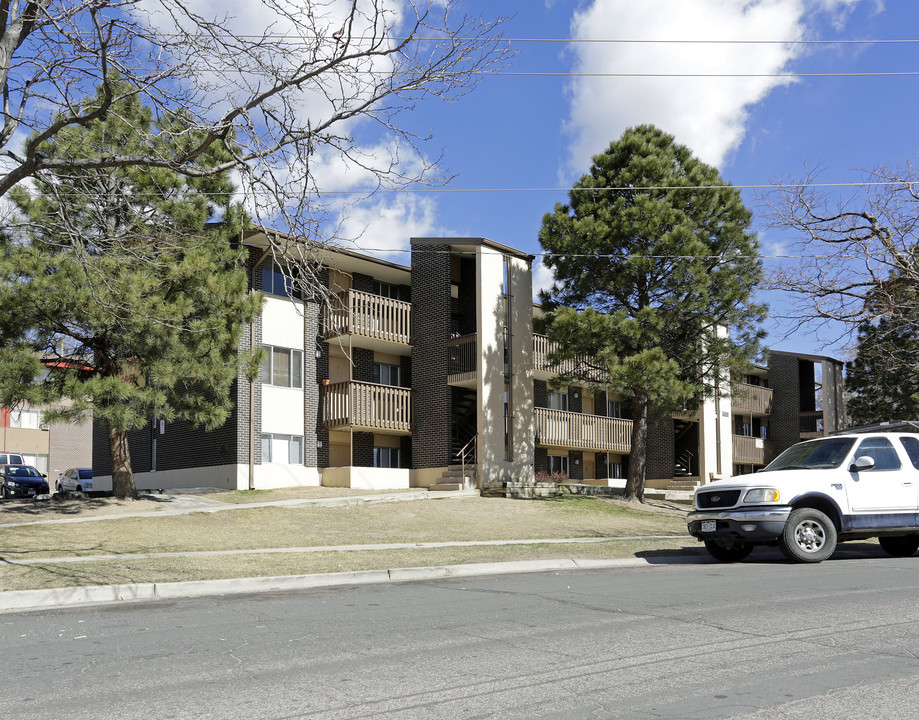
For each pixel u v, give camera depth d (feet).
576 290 91.91
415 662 20.72
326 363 97.25
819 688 17.75
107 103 36.42
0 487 114.21
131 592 37.58
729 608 27.58
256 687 18.63
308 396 94.32
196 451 91.71
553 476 107.55
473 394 100.58
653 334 85.25
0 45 35.55
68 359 67.56
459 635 24.07
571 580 37.09
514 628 24.93
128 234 46.26
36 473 117.70
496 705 16.92
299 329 94.63
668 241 83.97
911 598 29.04
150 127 49.90
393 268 101.04
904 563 41.16
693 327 90.89
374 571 42.55
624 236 87.81
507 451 97.40
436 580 40.60
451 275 104.63
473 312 103.04
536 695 17.56
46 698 18.19
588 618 26.30
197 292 66.28
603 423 117.39
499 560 47.14
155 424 97.76
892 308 66.18
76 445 171.01
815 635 22.99
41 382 63.57
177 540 55.31
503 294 99.40
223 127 35.96
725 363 88.79
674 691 17.70
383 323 98.12
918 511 45.32
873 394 134.51
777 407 152.25
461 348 97.30
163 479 95.45
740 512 43.98
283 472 90.58
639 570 42.19
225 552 49.90
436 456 96.68
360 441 99.55
